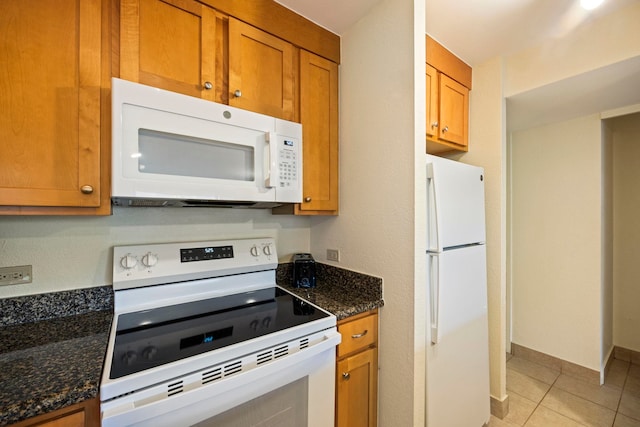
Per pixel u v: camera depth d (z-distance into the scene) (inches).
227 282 55.9
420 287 47.4
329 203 59.2
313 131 56.5
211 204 50.5
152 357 31.4
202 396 30.1
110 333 36.9
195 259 51.9
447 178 55.5
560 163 91.4
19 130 31.4
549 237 93.8
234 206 55.9
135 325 40.7
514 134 102.5
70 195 33.9
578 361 87.1
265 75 49.9
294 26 53.5
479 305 63.1
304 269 61.7
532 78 67.2
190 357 31.4
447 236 54.8
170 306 48.7
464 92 74.4
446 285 53.9
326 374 42.9
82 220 44.7
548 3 52.3
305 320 42.6
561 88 66.7
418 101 46.8
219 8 44.8
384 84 51.3
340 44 60.5
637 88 66.4
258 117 45.2
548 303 93.8
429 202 52.2
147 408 26.9
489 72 72.7
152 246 48.9
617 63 55.0
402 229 48.4
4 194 30.6
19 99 31.5
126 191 34.4
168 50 40.6
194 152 40.0
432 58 64.3
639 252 92.2
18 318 39.6
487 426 66.4
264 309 47.6
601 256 83.7
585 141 86.3
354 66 57.3
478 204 64.5
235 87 46.1
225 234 58.8
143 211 50.0
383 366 51.4
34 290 41.1
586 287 86.0
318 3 51.7
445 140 69.7
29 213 32.6
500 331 70.7
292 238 68.1
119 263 45.4
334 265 62.4
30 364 28.9
